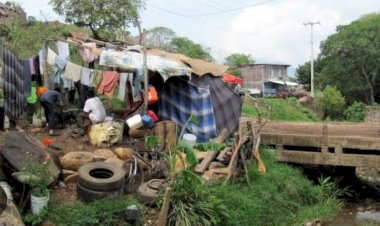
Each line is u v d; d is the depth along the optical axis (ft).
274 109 85.46
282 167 40.65
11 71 37.73
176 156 31.07
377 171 50.39
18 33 68.23
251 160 37.91
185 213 25.53
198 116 45.96
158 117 45.65
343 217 36.04
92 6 77.41
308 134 43.52
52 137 37.76
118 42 53.67
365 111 117.19
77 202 26.14
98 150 33.50
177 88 46.39
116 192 26.78
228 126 48.93
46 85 42.73
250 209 30.17
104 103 48.01
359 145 40.40
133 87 42.88
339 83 148.36
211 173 33.73
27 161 26.63
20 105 39.40
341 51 141.49
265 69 185.37
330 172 45.88
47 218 24.48
